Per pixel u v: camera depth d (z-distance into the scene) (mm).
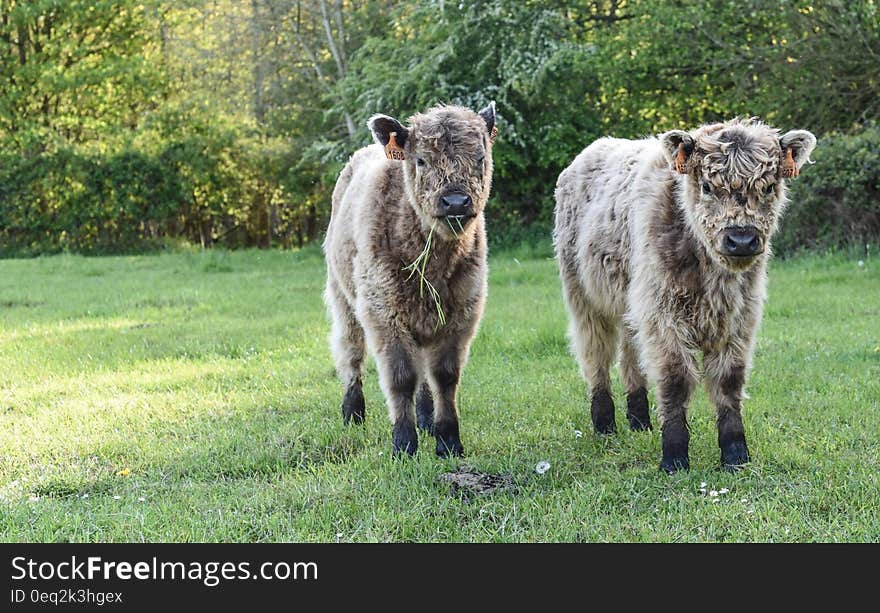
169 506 6801
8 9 35438
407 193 7527
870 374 9914
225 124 35719
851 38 21438
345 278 8531
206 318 15531
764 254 7051
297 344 12867
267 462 7891
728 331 7039
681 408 7141
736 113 25750
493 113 7855
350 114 32438
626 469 7289
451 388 7855
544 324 13148
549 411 9062
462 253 7676
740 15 23438
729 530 6066
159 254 33156
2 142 35375
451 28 27516
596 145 8844
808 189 20109
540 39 26750
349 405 9016
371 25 34719
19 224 34438
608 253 7902
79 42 37906
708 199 6598
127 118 39875
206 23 38500
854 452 7398
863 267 18172
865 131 21234
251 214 38125
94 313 16578
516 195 29219
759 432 7977
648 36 24188
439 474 7148
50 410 9602
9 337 14016
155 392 10438
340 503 6672
